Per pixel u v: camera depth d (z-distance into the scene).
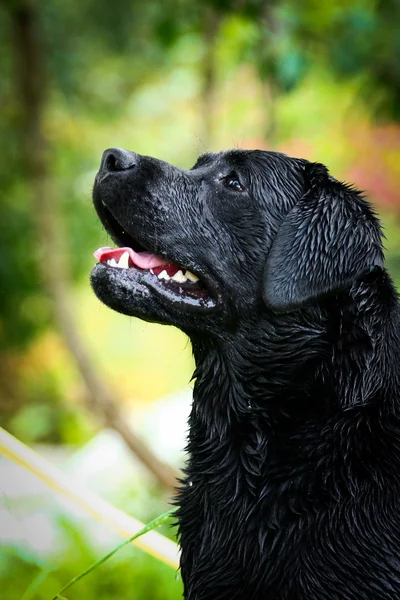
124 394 17.55
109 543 8.22
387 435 5.68
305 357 5.93
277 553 5.66
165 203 6.14
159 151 16.58
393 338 5.87
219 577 5.85
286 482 5.75
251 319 6.04
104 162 6.22
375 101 10.89
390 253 13.28
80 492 7.12
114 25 13.62
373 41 10.22
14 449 7.11
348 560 5.49
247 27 10.34
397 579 5.46
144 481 12.80
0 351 16.66
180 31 11.61
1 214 15.27
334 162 14.41
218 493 5.98
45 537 7.91
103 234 6.90
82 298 18.67
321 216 5.93
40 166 14.14
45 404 16.45
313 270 5.77
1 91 15.36
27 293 15.20
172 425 15.13
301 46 10.68
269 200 6.20
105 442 13.95
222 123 15.41
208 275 6.11
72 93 15.01
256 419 5.97
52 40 14.23
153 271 6.25
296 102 14.44
